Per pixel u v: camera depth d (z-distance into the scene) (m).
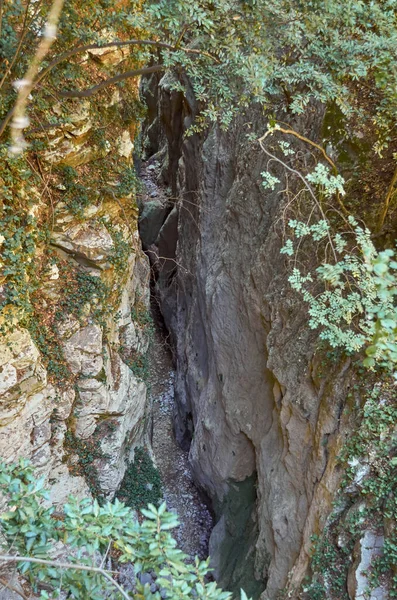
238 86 6.30
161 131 19.45
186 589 2.73
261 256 8.80
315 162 7.69
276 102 8.91
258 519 8.73
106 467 9.52
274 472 8.11
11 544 3.24
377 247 6.48
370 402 5.82
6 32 5.52
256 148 9.57
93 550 3.03
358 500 5.79
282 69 5.90
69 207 8.19
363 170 7.00
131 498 10.74
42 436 7.75
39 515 3.26
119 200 9.34
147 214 17.89
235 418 9.87
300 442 7.21
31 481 3.50
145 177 19.27
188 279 14.29
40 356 7.75
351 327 6.25
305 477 7.11
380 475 5.50
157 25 5.57
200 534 11.43
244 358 9.78
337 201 7.12
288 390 7.43
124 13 5.88
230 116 6.64
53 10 3.10
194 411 12.83
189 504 12.17
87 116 7.91
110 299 9.43
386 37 5.57
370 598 5.19
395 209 6.46
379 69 5.59
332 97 6.02
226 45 5.41
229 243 10.54
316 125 7.85
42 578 3.05
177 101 15.00
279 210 8.29
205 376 12.30
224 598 2.78
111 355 9.66
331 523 6.03
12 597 6.22
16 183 6.77
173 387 15.73
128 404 10.08
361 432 5.80
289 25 5.53
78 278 8.62
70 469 8.90
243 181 10.02
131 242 10.21
